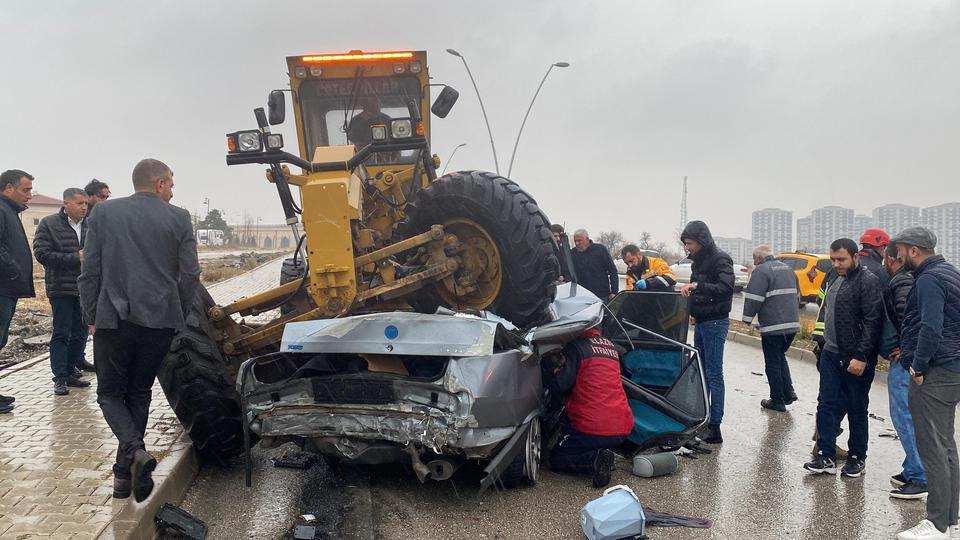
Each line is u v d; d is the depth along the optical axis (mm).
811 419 7723
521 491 5234
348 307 5410
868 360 5586
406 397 4539
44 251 6789
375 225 6812
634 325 7047
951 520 4523
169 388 5156
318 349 4680
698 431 5973
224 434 5312
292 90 7598
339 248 5375
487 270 6039
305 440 4840
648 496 5230
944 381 4512
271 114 6816
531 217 5750
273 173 5969
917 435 4648
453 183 5906
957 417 7566
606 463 5316
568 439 5527
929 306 4488
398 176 7176
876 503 5172
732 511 4945
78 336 7336
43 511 4086
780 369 8039
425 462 4660
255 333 5684
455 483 5371
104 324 4176
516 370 4809
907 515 4941
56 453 5156
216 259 43281
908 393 4832
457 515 4742
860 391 5719
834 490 5445
